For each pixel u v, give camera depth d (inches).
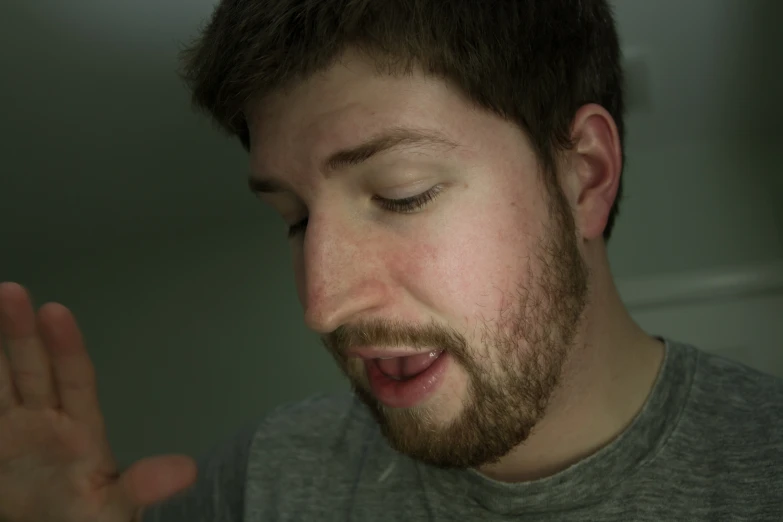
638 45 61.7
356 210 23.2
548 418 25.7
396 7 22.4
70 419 23.0
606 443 25.9
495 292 23.2
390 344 23.2
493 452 23.8
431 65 22.6
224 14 24.9
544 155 25.1
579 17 27.5
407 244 22.9
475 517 26.5
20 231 85.9
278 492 30.8
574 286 25.4
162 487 23.1
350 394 34.7
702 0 57.0
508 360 23.5
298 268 26.1
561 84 26.1
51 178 75.9
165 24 57.8
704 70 64.8
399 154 22.4
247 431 35.2
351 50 22.5
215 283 91.4
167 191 81.2
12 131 67.8
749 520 23.4
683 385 26.8
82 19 56.4
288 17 22.8
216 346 90.1
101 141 70.6
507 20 24.1
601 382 26.2
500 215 23.4
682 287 73.1
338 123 22.5
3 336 22.3
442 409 23.6
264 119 24.0
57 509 22.8
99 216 85.0
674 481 24.7
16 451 23.1
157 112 67.1
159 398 89.6
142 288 92.2
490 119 23.6
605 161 27.1
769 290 71.8
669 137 75.0
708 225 74.2
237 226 90.8
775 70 64.5
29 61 59.8
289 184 23.9
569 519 25.0
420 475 28.2
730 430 25.5
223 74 24.6
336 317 22.7
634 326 28.7
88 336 92.2
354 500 29.3
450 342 23.1
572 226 25.8
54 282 93.4
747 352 71.7
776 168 74.0
